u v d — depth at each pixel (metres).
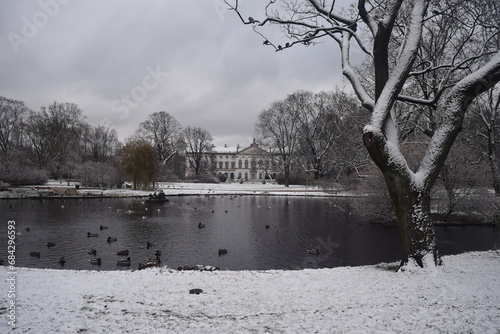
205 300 6.34
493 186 24.39
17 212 26.69
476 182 21.94
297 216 26.97
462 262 9.39
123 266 12.92
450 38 16.12
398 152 8.82
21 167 49.84
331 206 34.12
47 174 56.03
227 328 5.00
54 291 6.73
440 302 6.14
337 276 8.30
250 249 16.09
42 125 61.16
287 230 21.02
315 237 18.94
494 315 5.46
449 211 22.53
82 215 25.94
